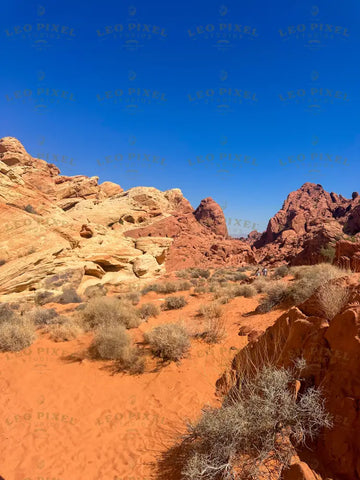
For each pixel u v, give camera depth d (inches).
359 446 100.6
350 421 106.3
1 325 385.4
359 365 113.7
